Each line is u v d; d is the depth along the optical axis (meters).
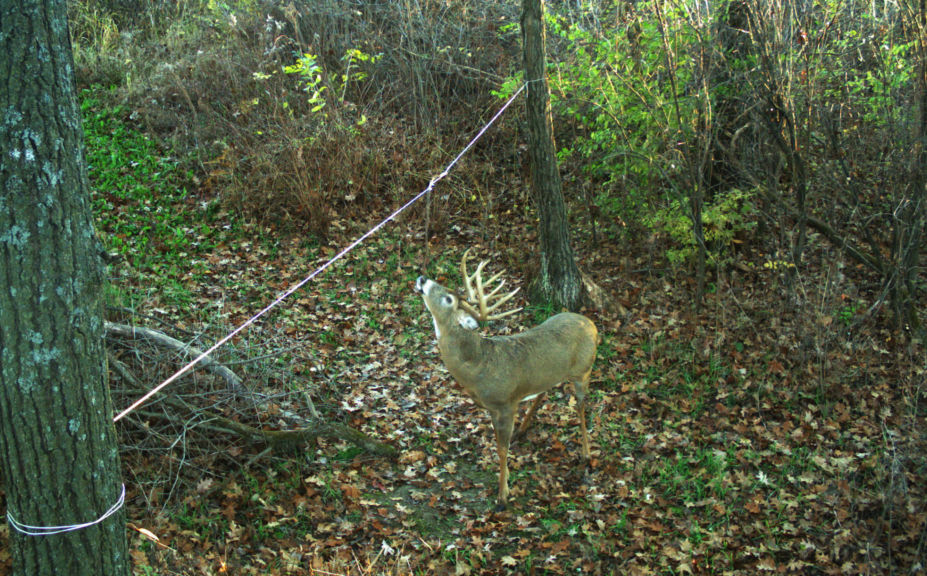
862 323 8.17
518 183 11.59
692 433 6.88
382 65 12.77
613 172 9.53
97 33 13.73
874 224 9.94
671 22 8.58
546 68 8.47
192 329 7.52
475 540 5.57
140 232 9.62
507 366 5.79
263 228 10.16
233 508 5.58
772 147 9.14
